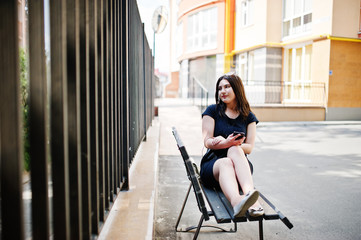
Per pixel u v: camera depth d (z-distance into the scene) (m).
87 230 1.63
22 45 1.41
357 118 13.00
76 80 1.39
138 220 2.32
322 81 12.66
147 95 7.26
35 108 1.12
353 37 12.41
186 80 22.05
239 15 17.45
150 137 6.59
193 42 20.92
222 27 18.52
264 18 14.80
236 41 17.89
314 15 12.88
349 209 3.44
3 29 0.92
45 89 1.12
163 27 9.27
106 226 2.20
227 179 2.22
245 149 2.63
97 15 1.96
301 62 14.11
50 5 1.21
